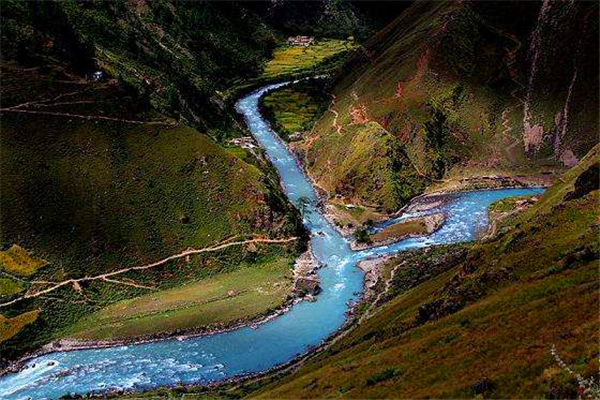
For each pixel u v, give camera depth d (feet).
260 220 503.61
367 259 485.15
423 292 336.29
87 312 419.95
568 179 458.91
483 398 172.24
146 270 458.09
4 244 438.81
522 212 508.94
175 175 514.27
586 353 166.09
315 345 374.43
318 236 530.27
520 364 177.17
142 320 406.62
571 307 198.90
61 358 377.09
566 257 242.37
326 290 440.86
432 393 185.57
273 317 407.03
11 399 338.75
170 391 331.16
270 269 470.39
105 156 503.20
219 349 376.68
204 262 472.85
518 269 262.88
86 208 474.49
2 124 490.08
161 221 487.20
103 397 331.98
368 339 304.50
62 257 444.96
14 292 415.03
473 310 240.53
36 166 479.82
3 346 379.14
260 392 295.48
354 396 212.02
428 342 231.09
